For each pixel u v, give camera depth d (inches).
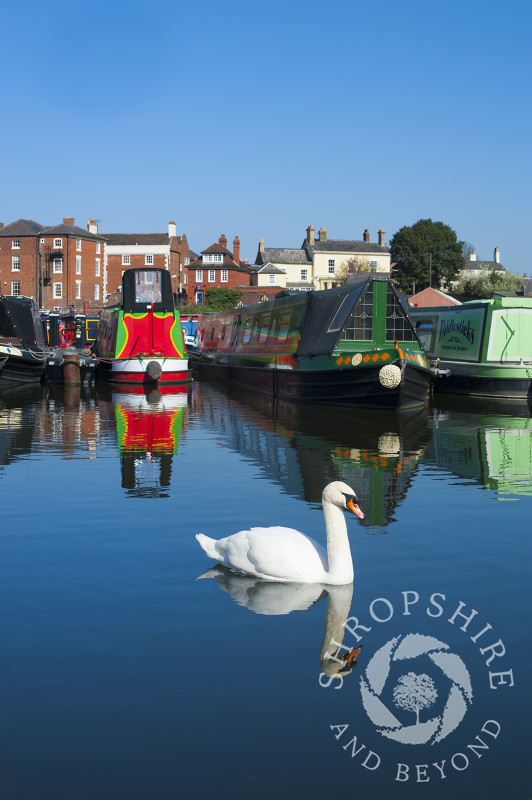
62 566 312.7
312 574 289.4
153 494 451.8
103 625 251.6
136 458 587.5
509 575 302.4
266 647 235.0
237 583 291.0
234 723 193.8
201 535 321.1
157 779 172.2
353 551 335.6
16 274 3560.5
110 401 1096.2
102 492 458.0
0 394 1198.9
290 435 725.9
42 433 739.4
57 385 1398.9
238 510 410.9
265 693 207.9
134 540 351.6
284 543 295.1
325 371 989.8
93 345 1685.5
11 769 175.0
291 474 518.6
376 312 1007.0
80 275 3597.4
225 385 1483.8
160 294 1395.2
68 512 406.9
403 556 327.9
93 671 219.6
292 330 1165.1
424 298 2190.0
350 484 486.0
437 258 3870.6
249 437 709.3
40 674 217.8
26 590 284.5
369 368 927.7
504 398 1164.5
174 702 203.2
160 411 954.7
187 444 665.0
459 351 1259.2
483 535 363.3
